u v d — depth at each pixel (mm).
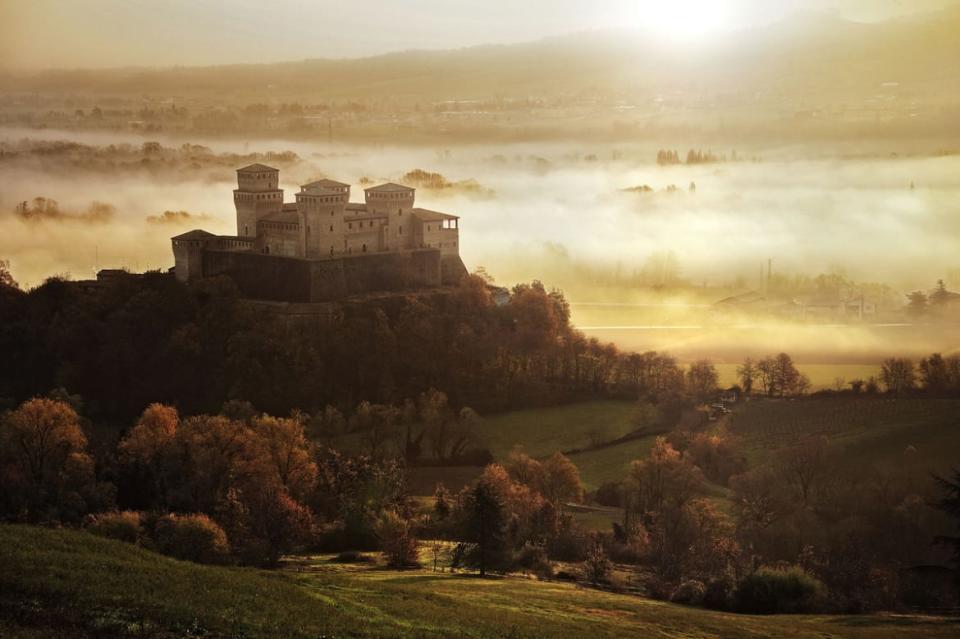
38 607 108375
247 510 183125
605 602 156125
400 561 179750
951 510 185000
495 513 179750
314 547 192125
